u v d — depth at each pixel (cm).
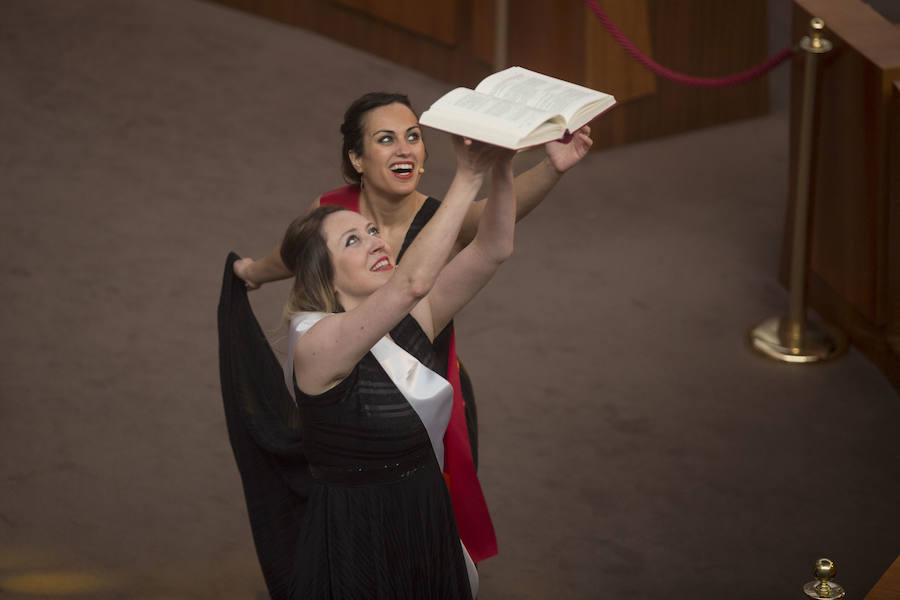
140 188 1897
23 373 1430
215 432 1338
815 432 1335
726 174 1977
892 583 808
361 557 807
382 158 898
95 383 1418
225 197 1878
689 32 2048
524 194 889
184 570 1119
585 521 1193
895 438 1322
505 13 1945
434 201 942
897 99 1343
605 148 2066
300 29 2519
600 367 1469
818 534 1165
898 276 1386
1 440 1304
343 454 795
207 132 2088
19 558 1125
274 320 1553
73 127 2084
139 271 1666
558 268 1702
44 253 1700
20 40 2400
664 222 1830
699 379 1441
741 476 1259
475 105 687
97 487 1236
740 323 1563
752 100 2175
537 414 1377
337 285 787
